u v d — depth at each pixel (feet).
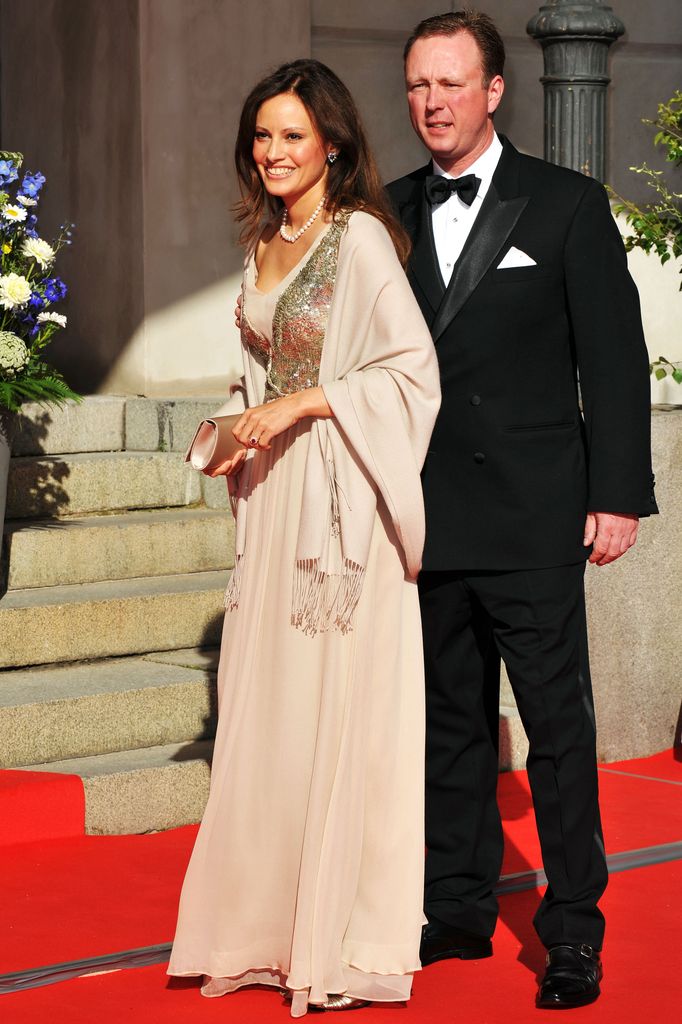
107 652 19.97
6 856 16.08
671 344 30.66
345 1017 12.23
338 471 12.41
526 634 12.84
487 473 12.87
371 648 12.57
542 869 15.84
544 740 12.79
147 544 21.84
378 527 12.63
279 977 12.71
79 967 13.17
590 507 12.71
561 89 21.11
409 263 13.09
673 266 30.48
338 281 12.42
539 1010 12.35
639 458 12.62
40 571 20.89
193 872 12.67
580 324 12.67
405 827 12.59
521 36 29.48
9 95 29.07
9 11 28.91
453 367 12.90
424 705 12.72
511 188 12.94
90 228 26.71
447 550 12.91
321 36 27.53
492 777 13.62
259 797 12.58
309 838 12.27
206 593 20.77
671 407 21.86
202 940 12.60
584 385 12.71
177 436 23.77
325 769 12.32
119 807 17.01
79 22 26.61
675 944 13.80
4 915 14.39
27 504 22.26
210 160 25.89
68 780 16.78
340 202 12.54
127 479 23.04
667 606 20.53
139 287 25.55
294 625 12.50
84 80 26.61
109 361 26.40
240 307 13.25
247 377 13.30
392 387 12.28
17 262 20.16
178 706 18.72
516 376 12.84
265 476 12.94
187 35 25.52
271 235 13.08
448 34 12.69
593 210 12.75
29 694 18.12
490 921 13.53
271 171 12.46
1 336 19.16
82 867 15.79
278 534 12.78
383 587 12.64
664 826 17.46
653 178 30.73
